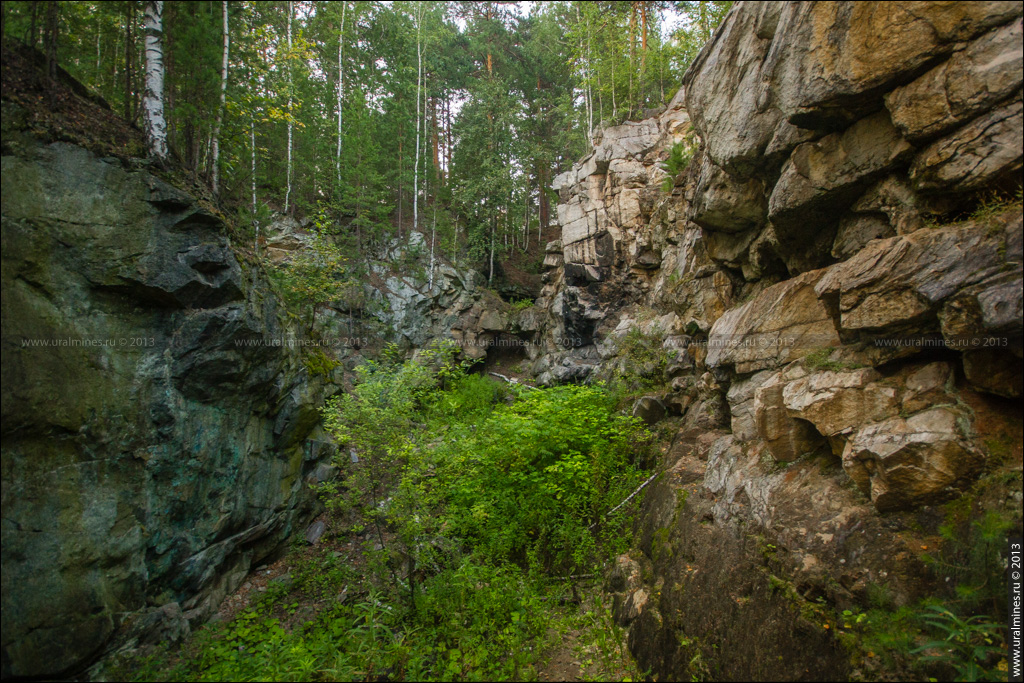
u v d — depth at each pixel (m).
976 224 3.69
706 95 6.43
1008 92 3.42
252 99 8.62
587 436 8.32
